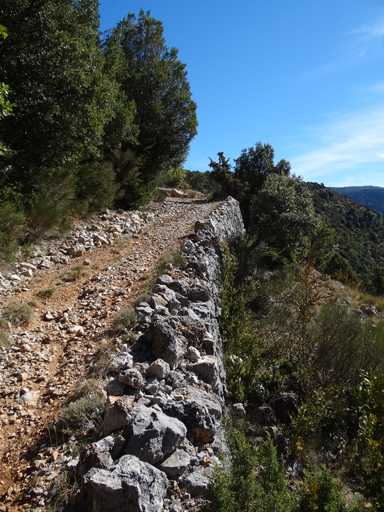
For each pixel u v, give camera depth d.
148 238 10.30
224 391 5.10
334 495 3.05
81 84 7.76
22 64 6.82
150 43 18.22
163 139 18.02
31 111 7.03
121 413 2.97
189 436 3.23
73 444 2.93
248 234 15.62
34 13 6.95
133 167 14.38
